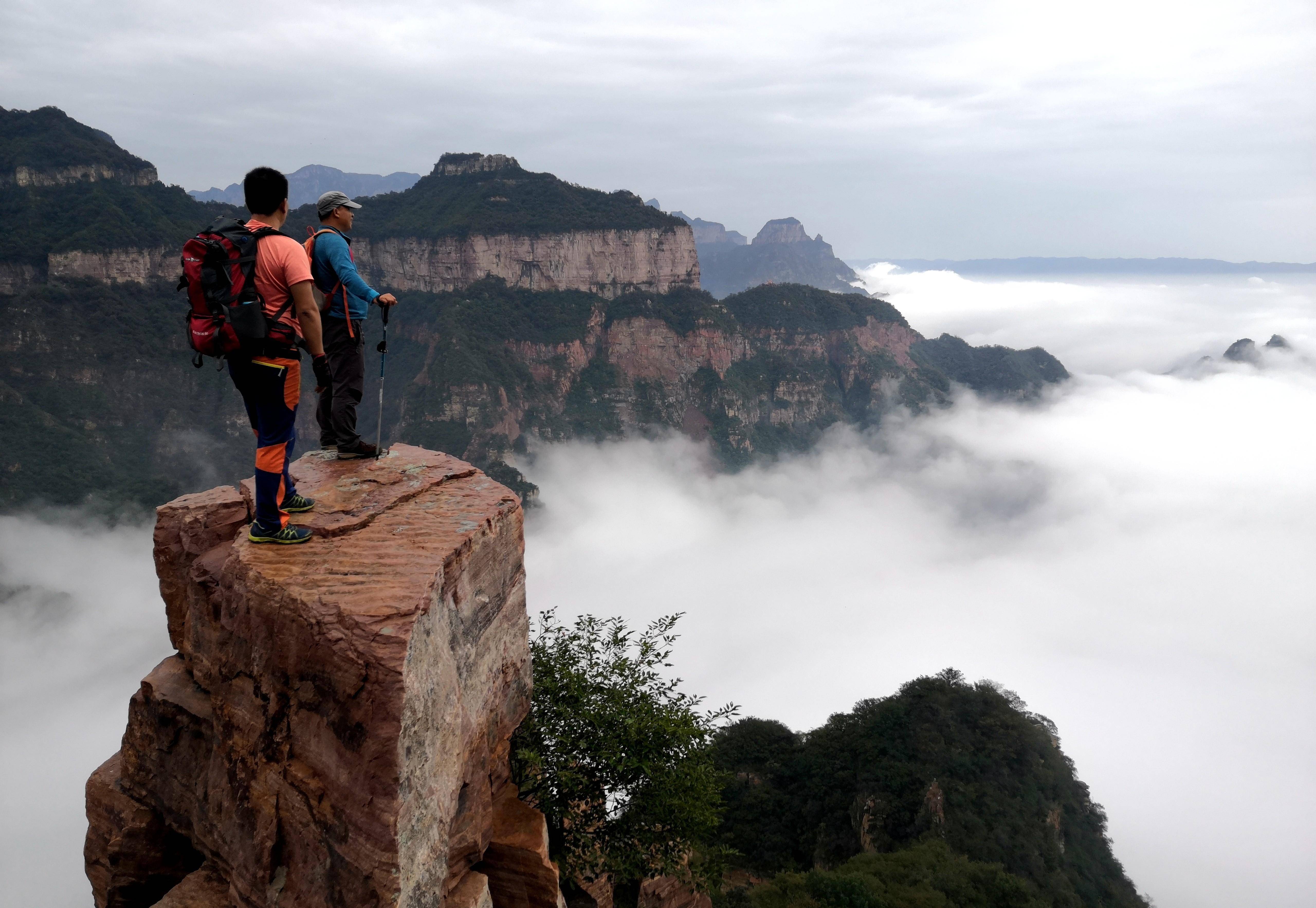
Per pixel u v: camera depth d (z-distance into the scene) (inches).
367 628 243.8
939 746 2228.1
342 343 383.6
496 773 363.3
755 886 1615.4
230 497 367.2
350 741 245.6
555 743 454.9
